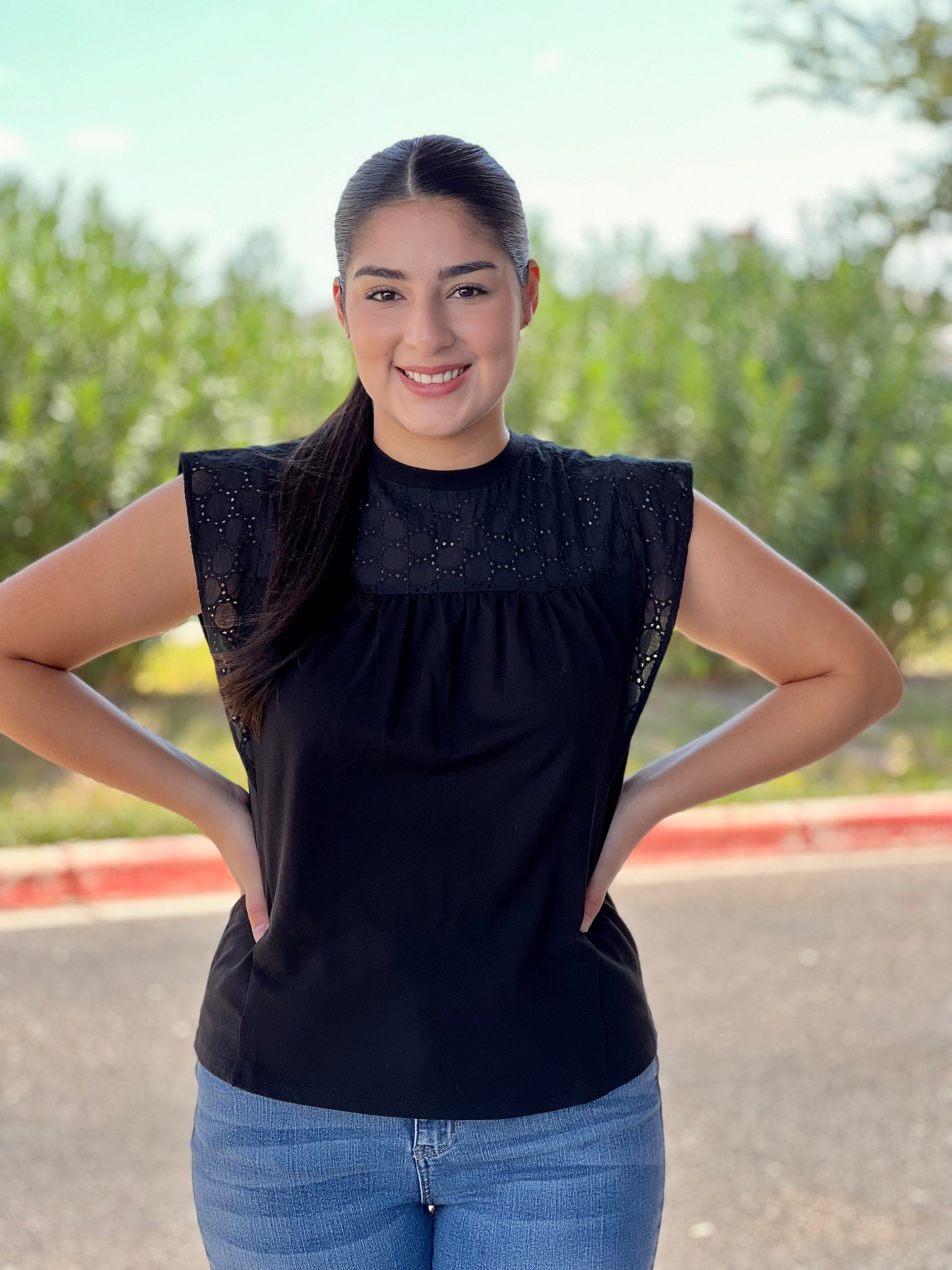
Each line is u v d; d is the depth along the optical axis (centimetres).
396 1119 147
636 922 495
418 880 148
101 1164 331
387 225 149
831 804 615
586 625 154
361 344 152
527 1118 147
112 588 160
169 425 734
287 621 148
